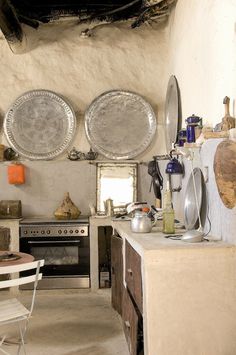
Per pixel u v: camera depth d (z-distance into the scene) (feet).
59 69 16.56
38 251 14.85
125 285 10.58
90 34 16.43
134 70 16.65
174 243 8.16
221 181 7.91
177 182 12.48
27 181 16.28
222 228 8.35
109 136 16.53
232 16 8.51
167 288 7.51
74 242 14.78
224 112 8.92
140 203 13.58
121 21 16.29
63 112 16.47
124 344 10.56
